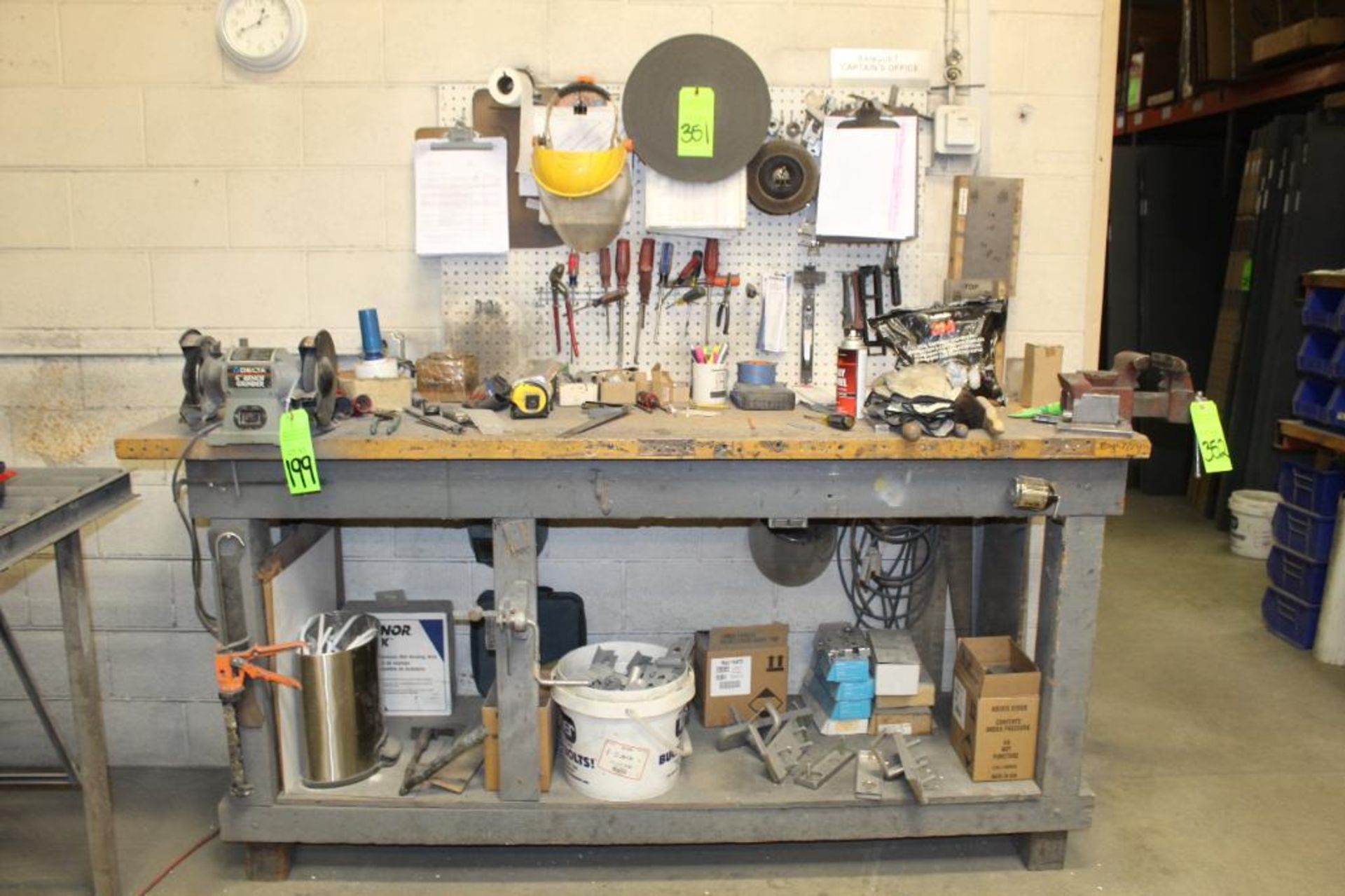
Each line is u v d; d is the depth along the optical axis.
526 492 1.95
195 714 2.61
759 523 2.54
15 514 1.65
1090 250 2.53
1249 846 2.34
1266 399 4.71
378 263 2.46
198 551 2.22
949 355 2.28
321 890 2.15
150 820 2.39
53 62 2.35
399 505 1.95
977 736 2.15
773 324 2.45
